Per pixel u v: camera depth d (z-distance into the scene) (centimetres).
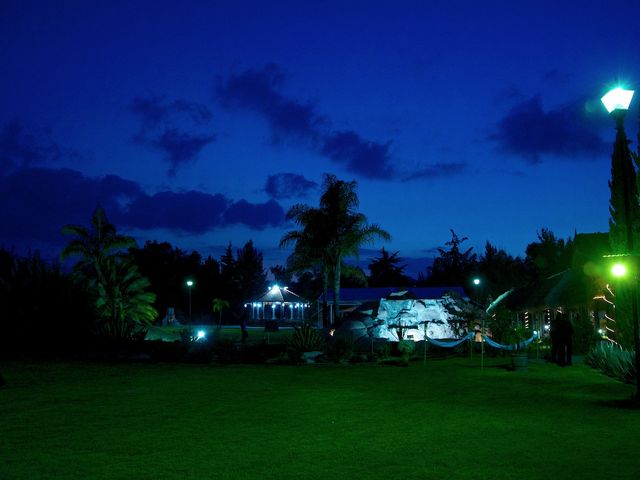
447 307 3244
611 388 1612
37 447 924
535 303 3609
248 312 8762
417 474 780
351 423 1116
